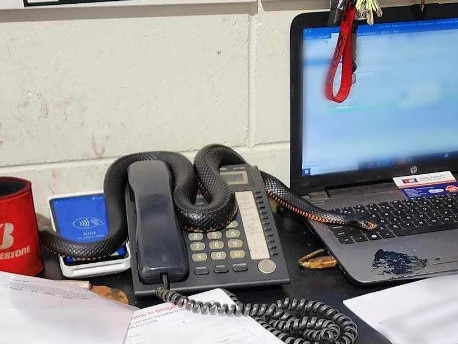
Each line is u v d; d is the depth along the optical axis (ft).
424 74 3.26
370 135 3.29
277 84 3.32
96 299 2.50
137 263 2.59
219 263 2.66
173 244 2.58
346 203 3.19
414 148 3.37
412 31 3.18
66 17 2.94
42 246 2.85
